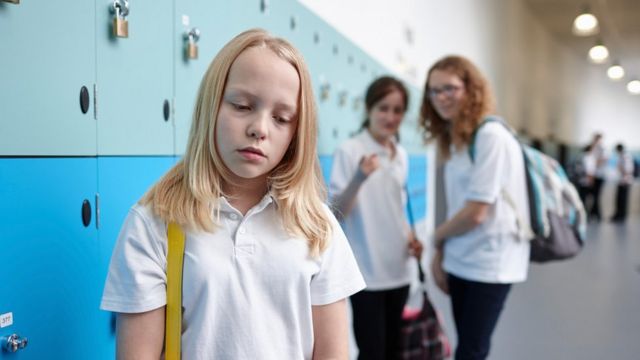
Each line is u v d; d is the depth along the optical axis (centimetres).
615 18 984
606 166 1097
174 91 138
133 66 120
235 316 73
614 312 378
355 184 175
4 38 84
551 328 339
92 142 107
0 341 85
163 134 134
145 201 76
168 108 136
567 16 1015
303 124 78
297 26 215
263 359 74
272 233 78
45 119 93
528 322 352
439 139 199
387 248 191
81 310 106
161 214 74
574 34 1167
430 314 209
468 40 611
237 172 75
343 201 178
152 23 127
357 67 306
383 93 191
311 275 79
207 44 152
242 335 73
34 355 93
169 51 135
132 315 72
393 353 200
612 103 1543
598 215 1070
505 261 174
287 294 76
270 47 76
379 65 351
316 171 86
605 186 1232
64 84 98
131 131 121
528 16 953
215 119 75
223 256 74
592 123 1557
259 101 73
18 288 88
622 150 1072
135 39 121
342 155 195
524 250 180
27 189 90
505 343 311
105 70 110
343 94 280
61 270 99
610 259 601
